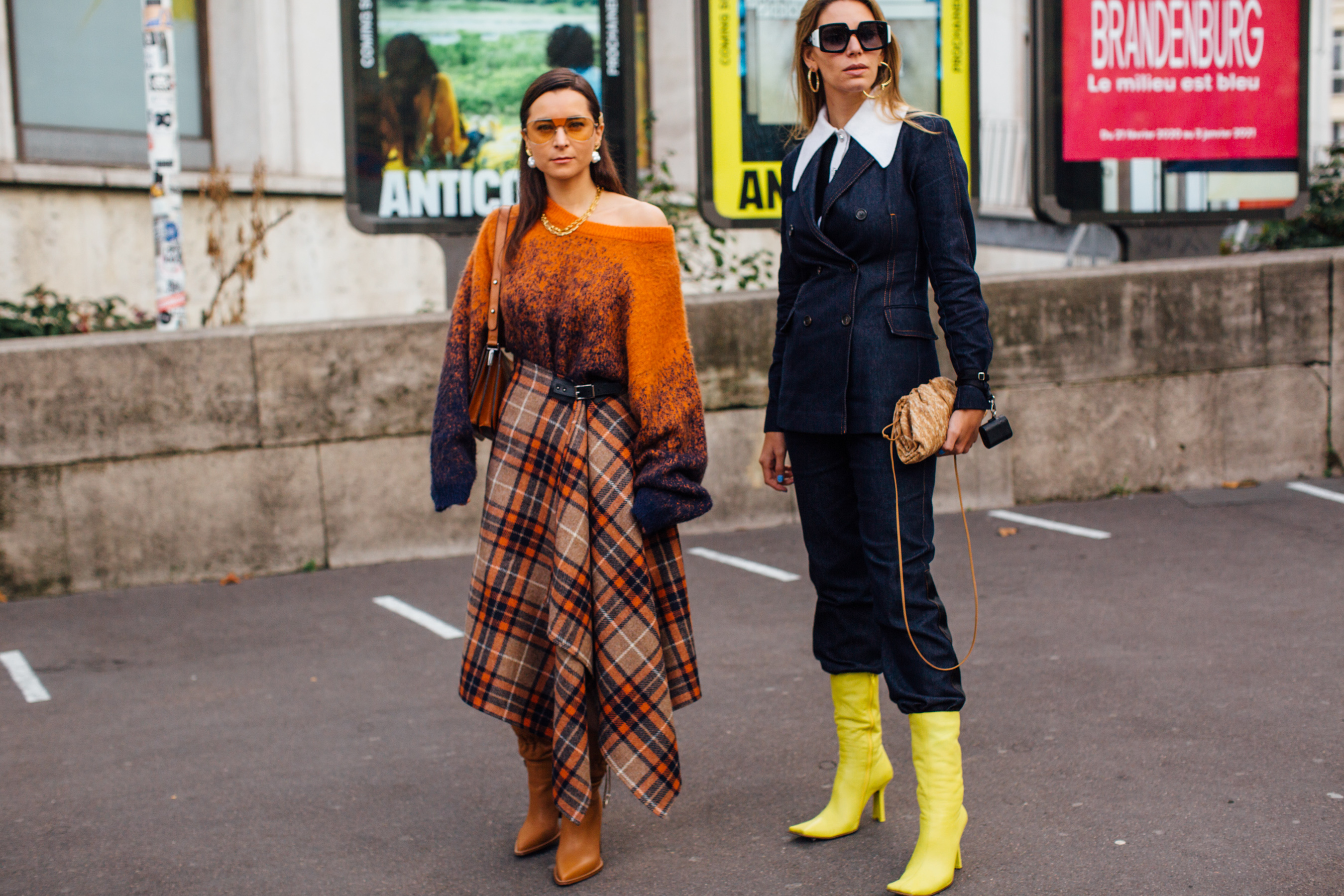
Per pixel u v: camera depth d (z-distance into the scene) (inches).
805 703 152.6
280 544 242.7
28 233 369.7
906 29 320.5
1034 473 268.7
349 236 470.6
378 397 245.1
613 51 295.0
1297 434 276.1
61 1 410.0
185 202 410.0
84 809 130.3
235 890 109.4
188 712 162.7
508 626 105.9
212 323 347.3
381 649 189.3
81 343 231.6
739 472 260.2
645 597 105.1
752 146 308.7
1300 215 332.8
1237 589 193.5
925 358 103.7
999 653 167.8
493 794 129.6
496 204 294.7
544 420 105.9
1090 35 321.4
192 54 452.8
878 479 102.6
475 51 291.7
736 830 116.6
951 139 102.3
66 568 233.1
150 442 235.3
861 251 103.3
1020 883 101.3
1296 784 118.3
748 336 257.6
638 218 105.3
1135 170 326.3
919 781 102.5
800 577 220.5
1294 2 328.8
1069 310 265.7
